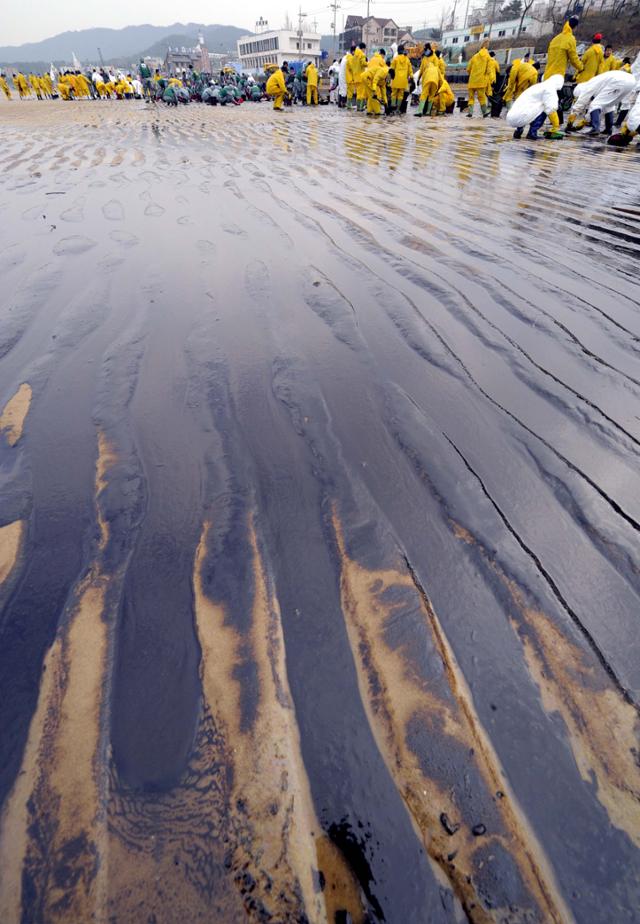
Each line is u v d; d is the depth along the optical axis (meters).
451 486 1.56
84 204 4.71
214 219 4.23
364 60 14.41
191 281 3.06
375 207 4.61
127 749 0.96
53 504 1.52
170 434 1.81
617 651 1.11
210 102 20.78
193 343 2.40
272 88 16.47
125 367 2.22
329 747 0.96
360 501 1.52
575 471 1.61
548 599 1.22
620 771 0.92
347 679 1.07
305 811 0.87
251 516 1.47
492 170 6.35
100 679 1.07
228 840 0.84
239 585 1.27
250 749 0.95
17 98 34.22
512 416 1.88
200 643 1.14
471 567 1.30
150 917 0.76
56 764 0.94
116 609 1.21
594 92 9.67
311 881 0.80
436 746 0.96
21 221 4.21
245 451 1.73
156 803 0.88
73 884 0.79
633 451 1.70
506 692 1.04
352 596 1.24
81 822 0.86
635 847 0.83
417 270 3.21
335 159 7.04
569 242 3.74
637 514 1.46
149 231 3.94
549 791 0.90
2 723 1.00
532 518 1.45
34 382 2.12
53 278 3.10
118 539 1.40
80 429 1.84
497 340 2.41
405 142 8.82
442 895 0.78
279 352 2.32
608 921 0.76
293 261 3.36
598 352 2.31
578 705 1.01
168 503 1.52
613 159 7.25
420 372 2.16
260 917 0.76
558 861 0.82
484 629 1.16
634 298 2.84
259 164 6.69
